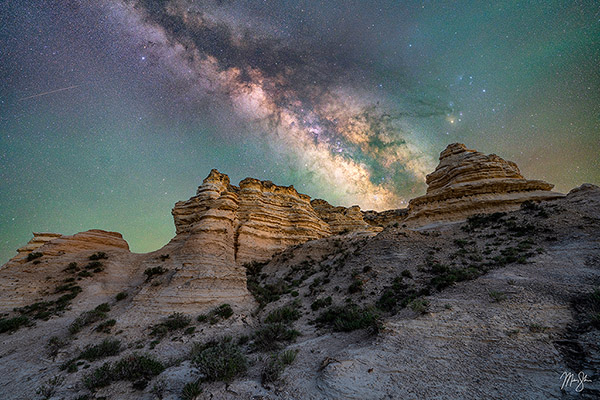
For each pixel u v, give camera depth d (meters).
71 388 12.72
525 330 10.40
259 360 12.85
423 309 14.06
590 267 16.42
